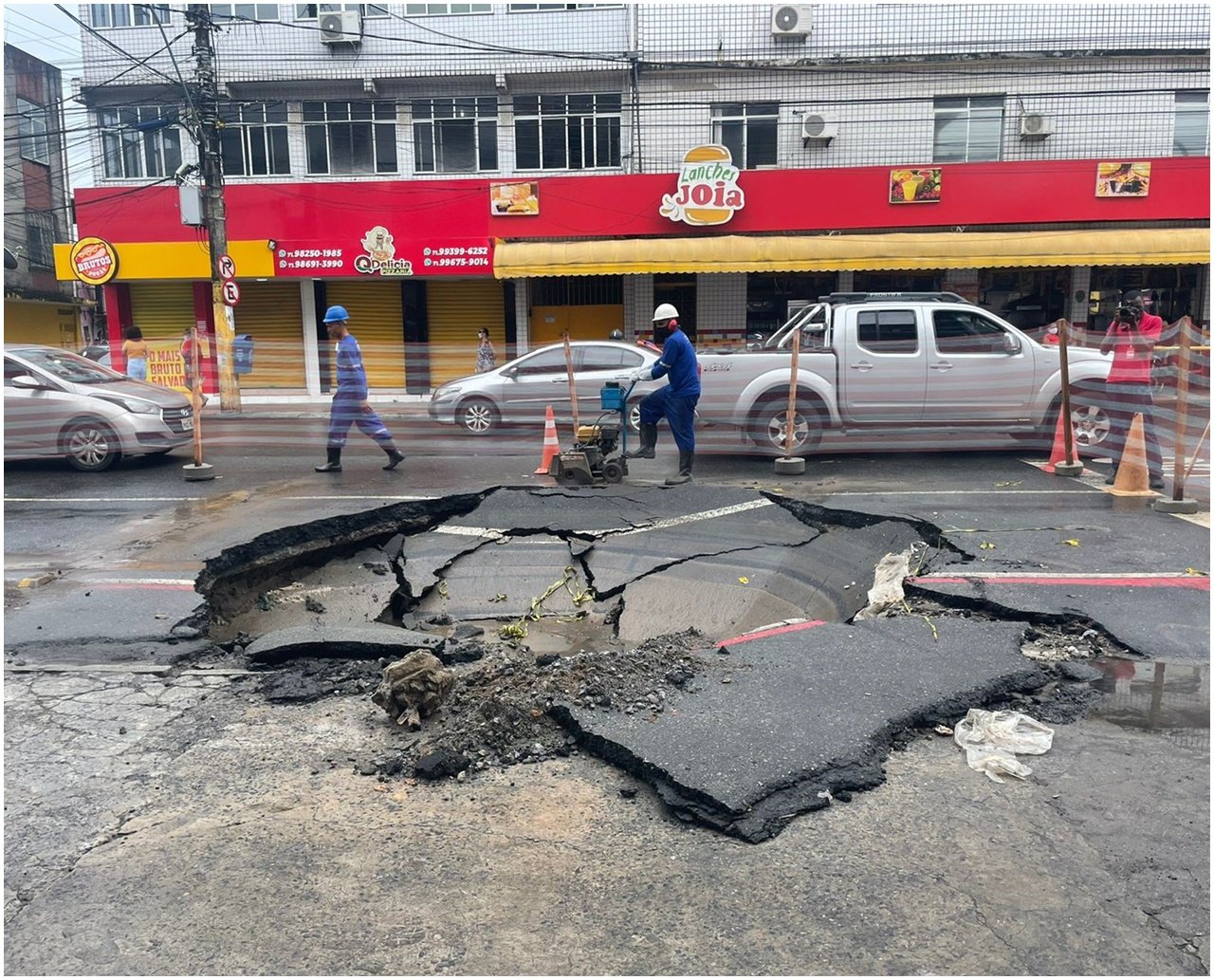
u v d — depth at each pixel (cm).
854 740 342
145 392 1044
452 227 1848
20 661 446
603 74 1864
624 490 818
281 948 242
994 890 262
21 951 241
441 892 264
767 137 1866
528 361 1124
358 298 1969
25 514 780
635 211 1791
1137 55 1766
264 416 1259
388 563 679
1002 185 1728
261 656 450
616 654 431
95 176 1997
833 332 988
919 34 1800
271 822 302
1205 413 827
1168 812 303
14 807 310
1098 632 463
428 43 1812
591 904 258
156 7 1616
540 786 325
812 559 646
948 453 1034
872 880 267
